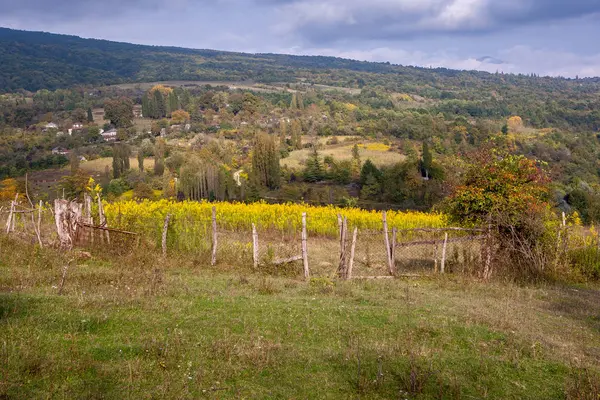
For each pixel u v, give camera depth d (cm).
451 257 1638
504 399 584
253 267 1394
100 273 1112
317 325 791
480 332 812
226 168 6225
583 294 1293
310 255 1806
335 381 589
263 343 671
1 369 524
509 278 1405
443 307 983
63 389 503
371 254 1867
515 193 1509
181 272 1282
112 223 1650
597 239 1620
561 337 838
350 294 1076
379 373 598
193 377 557
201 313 805
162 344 635
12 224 1642
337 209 2911
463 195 1560
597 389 592
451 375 627
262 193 5891
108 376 542
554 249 1516
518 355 714
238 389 542
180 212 2419
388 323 833
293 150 8656
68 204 1455
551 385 627
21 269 1109
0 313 716
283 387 561
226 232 2292
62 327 679
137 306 814
